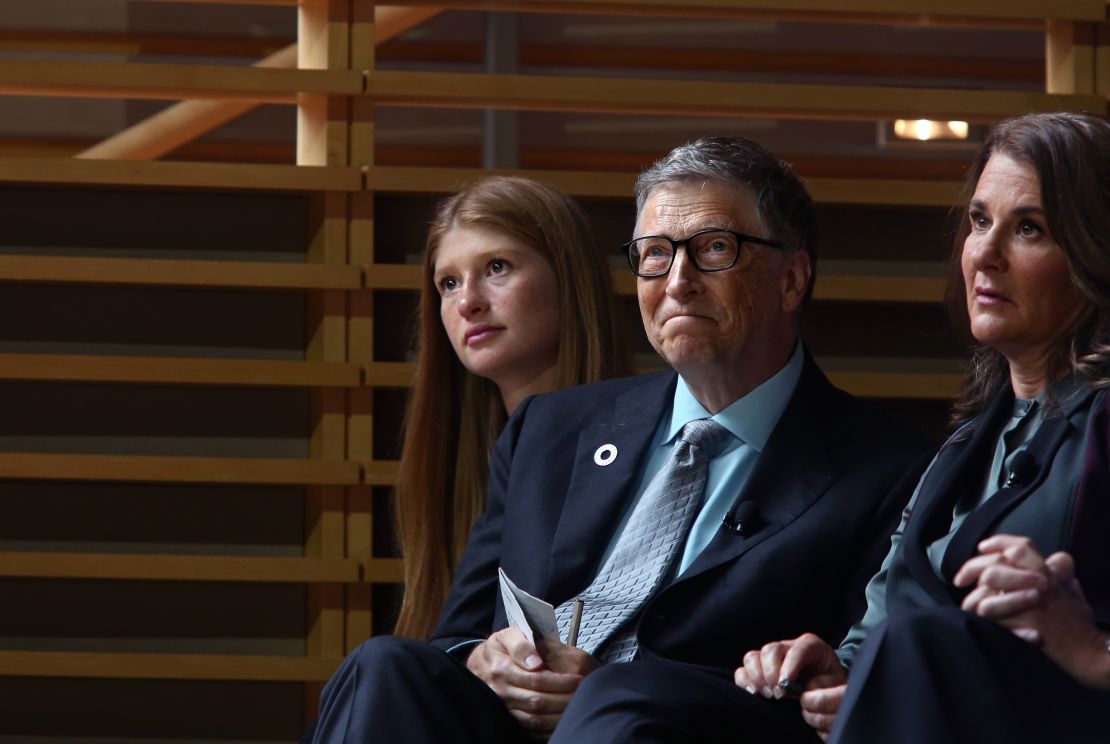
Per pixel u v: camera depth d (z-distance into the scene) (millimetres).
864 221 10031
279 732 9484
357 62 10047
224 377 9570
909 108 9992
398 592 9805
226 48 13734
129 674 9336
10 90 9906
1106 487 5863
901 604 6320
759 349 7336
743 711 5895
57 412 9633
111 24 13602
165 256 9820
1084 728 5086
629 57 13578
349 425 9781
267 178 9719
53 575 9391
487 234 9094
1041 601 5184
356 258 9844
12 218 9703
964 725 4957
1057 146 6312
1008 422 6570
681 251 7215
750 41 13562
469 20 13562
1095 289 6191
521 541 7551
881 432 7324
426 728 6133
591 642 7004
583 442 7742
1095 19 10016
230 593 9586
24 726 9375
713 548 7012
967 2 10031
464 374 9414
